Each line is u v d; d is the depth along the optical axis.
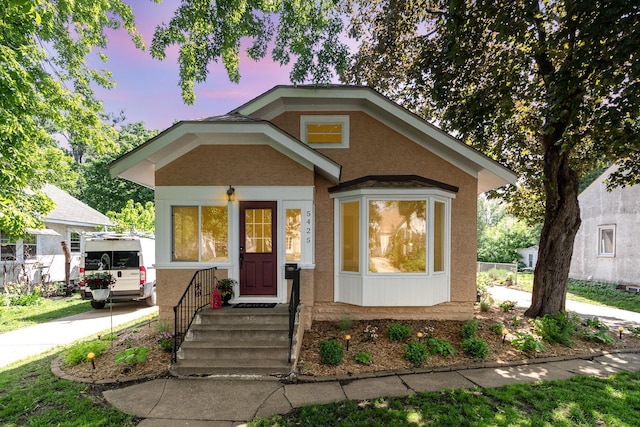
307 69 5.99
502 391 4.33
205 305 6.54
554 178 7.81
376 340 6.14
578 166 7.95
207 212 6.82
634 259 13.83
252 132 6.23
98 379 4.75
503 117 7.62
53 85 9.38
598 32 5.02
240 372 4.93
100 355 5.58
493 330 6.67
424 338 6.20
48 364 5.43
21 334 7.36
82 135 10.91
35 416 3.81
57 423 3.67
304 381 4.72
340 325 6.69
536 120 8.30
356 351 5.71
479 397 4.20
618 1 4.70
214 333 5.59
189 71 6.34
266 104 7.37
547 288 7.75
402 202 6.95
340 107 7.59
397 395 4.27
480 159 7.11
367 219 6.91
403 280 6.84
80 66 10.38
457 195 7.43
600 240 15.57
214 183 6.73
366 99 7.24
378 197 6.89
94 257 10.00
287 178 6.77
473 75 8.06
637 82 4.86
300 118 7.65
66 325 8.14
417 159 7.51
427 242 6.86
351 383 4.66
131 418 3.76
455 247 7.38
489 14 6.21
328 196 7.37
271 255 6.84
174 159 6.73
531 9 5.98
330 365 5.20
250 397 4.25
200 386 4.56
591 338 6.49
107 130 11.73
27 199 8.36
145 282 10.21
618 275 14.50
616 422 3.56
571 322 7.05
